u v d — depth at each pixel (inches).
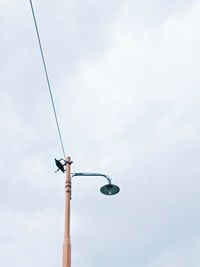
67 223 510.3
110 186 601.3
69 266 476.4
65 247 490.3
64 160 569.6
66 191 541.0
